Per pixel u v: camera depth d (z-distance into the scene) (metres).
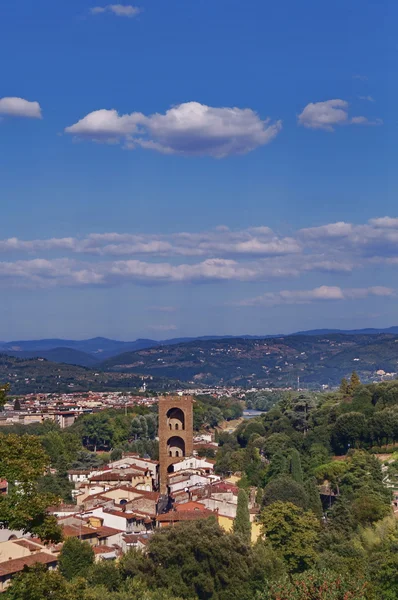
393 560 154.38
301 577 140.12
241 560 160.50
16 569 157.25
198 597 157.38
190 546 161.00
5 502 98.44
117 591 154.12
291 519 190.00
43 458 106.75
